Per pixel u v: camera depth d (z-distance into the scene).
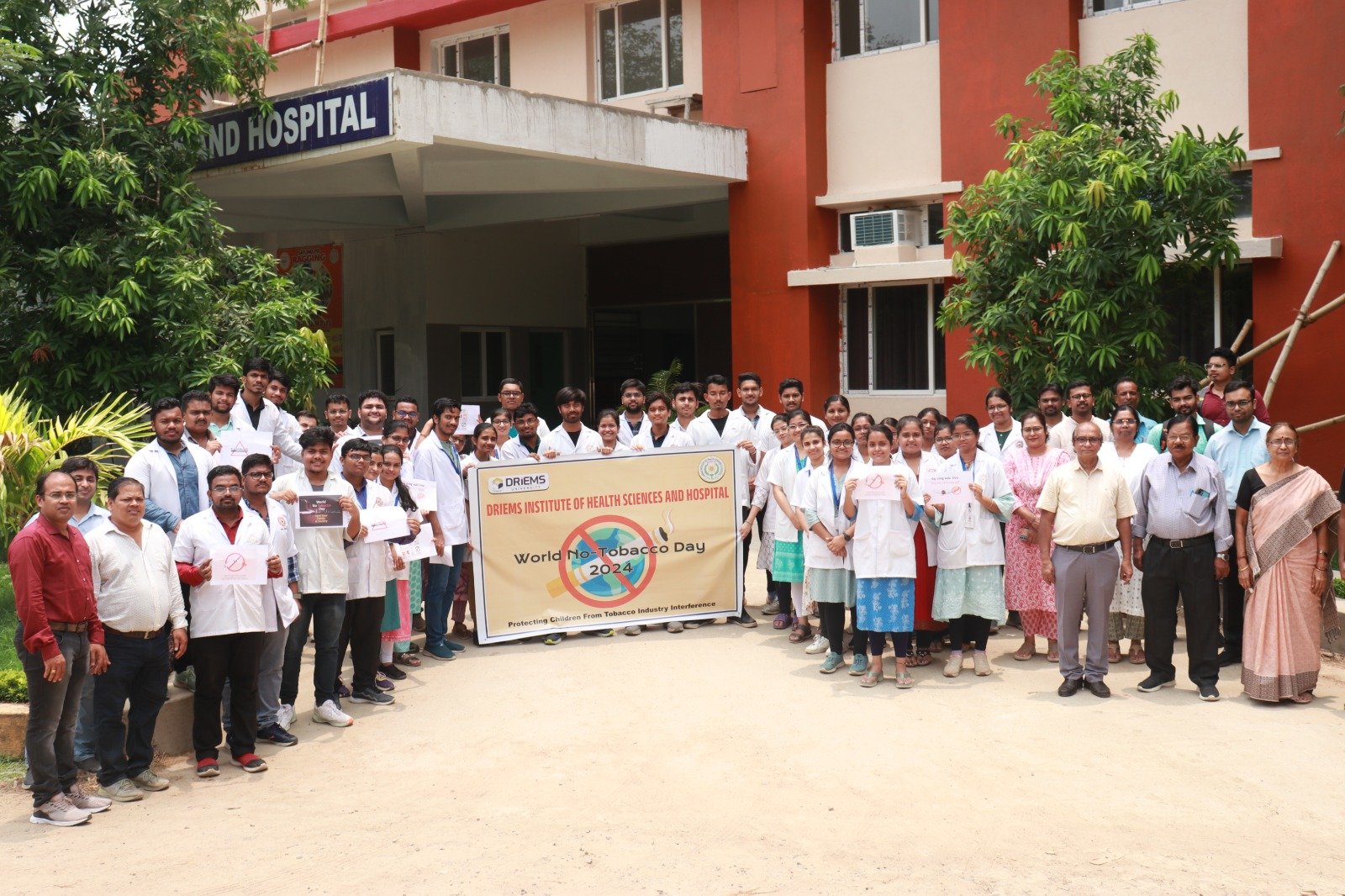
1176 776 6.14
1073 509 7.64
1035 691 7.84
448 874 5.13
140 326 11.66
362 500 7.82
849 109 14.98
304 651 9.37
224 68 12.48
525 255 20.14
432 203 17.80
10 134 11.41
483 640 9.42
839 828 5.55
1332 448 11.77
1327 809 5.68
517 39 17.62
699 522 9.86
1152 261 10.22
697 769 6.41
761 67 15.18
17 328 11.67
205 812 6.01
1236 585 8.38
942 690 7.89
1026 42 13.42
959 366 14.04
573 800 6.00
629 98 16.62
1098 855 5.20
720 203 18.47
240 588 6.57
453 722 7.44
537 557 9.55
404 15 17.70
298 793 6.27
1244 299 12.51
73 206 11.71
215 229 12.50
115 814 6.03
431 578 8.98
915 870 5.07
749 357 15.47
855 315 15.25
